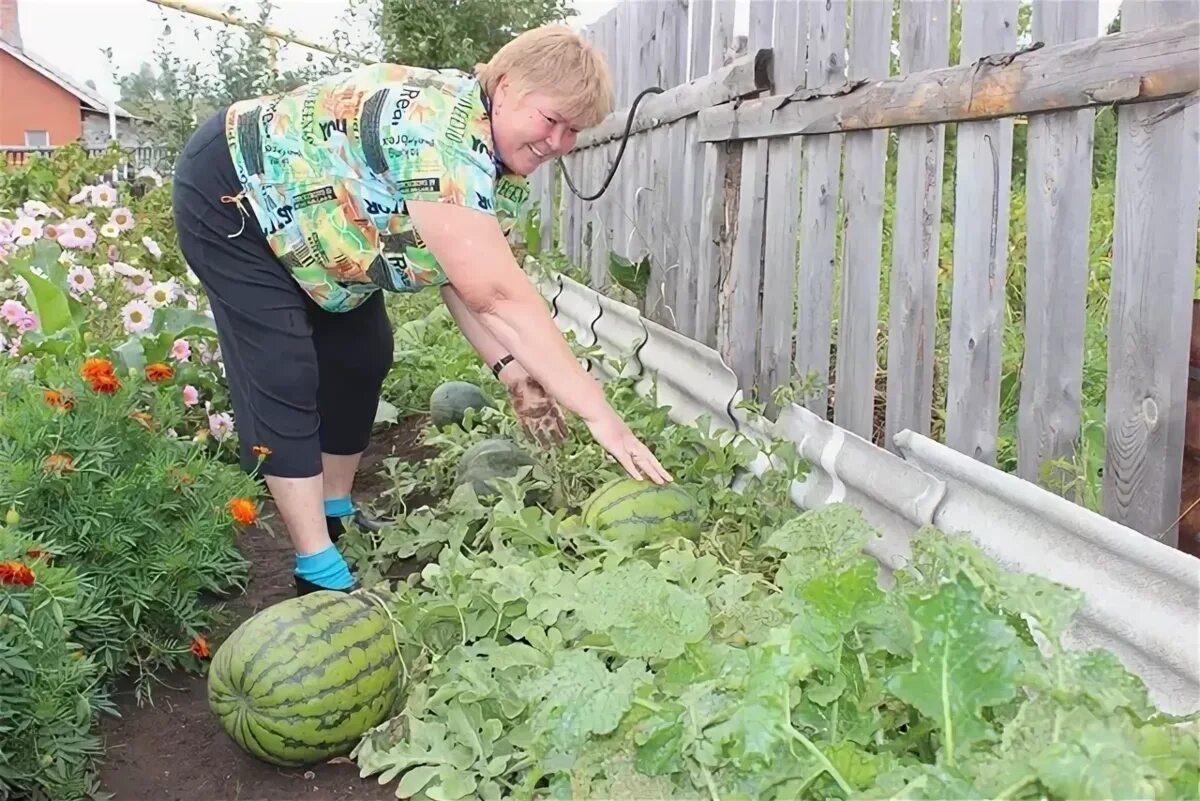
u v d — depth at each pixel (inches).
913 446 119.2
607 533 122.0
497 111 113.0
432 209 110.0
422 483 171.0
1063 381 102.8
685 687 78.6
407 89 112.0
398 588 119.6
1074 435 102.6
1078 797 57.6
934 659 69.1
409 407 222.4
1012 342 161.8
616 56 255.3
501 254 111.7
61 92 1337.4
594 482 152.8
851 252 138.9
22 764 89.4
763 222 166.9
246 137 118.6
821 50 143.6
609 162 260.5
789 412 150.6
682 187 203.9
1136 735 64.0
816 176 146.9
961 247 115.7
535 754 82.4
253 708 96.7
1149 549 86.4
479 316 115.4
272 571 144.3
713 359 171.0
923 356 124.5
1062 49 96.9
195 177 121.3
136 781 99.4
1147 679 87.3
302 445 125.0
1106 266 174.1
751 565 124.5
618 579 83.0
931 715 68.3
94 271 202.5
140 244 250.8
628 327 217.9
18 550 91.7
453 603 105.3
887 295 187.3
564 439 139.9
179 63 432.8
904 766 70.8
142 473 117.0
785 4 154.5
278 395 123.9
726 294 176.4
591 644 97.4
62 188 343.3
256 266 122.0
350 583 128.7
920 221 123.3
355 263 119.2
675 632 79.6
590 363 232.8
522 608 105.7
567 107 111.8
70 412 116.3
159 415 135.5
